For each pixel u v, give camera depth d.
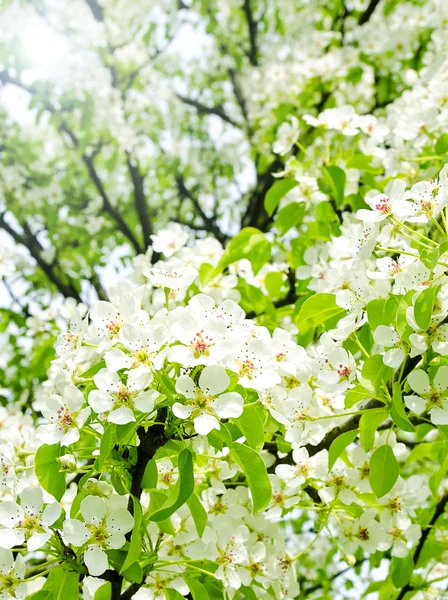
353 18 8.27
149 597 2.14
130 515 1.91
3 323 5.83
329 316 2.58
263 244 3.35
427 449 2.92
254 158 8.09
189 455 1.85
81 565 1.93
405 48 6.25
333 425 2.49
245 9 9.50
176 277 2.27
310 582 5.04
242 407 1.84
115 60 7.94
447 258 2.01
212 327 1.88
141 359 1.87
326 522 2.54
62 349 2.22
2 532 1.87
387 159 3.53
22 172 8.02
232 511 2.44
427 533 3.07
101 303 2.05
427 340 1.96
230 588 2.25
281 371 2.36
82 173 8.91
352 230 2.74
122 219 7.76
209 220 8.98
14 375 5.68
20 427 3.28
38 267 7.62
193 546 2.23
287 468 2.47
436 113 3.30
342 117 3.60
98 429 2.15
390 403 2.06
